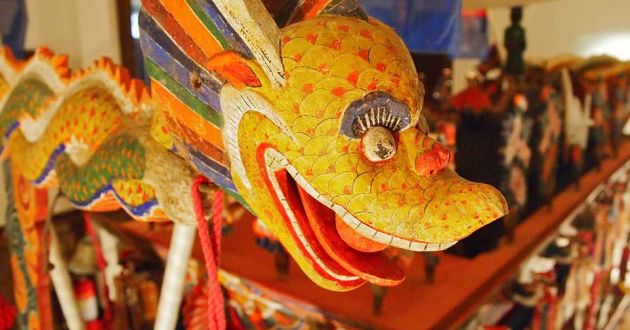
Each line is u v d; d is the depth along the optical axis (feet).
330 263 2.10
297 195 2.12
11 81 4.09
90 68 3.30
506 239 5.30
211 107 2.13
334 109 1.85
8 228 4.33
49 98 3.52
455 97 5.66
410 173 1.95
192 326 4.91
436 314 3.76
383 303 3.93
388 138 1.87
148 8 2.17
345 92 1.84
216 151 2.21
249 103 1.99
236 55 1.90
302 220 2.10
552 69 7.47
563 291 6.51
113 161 2.73
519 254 5.02
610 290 9.39
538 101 5.86
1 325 5.85
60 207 6.27
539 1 6.62
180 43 2.12
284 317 4.31
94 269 5.23
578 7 11.88
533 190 6.11
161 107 2.31
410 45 4.98
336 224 2.12
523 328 5.56
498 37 11.32
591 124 8.01
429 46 5.02
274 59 1.87
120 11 6.13
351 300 4.00
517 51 6.92
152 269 5.39
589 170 8.14
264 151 2.02
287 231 2.12
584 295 7.55
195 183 2.44
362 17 2.07
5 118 3.91
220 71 1.96
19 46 5.95
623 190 9.41
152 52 2.23
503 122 4.99
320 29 1.90
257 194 2.12
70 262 5.24
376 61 1.87
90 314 5.16
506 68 7.00
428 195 1.93
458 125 5.30
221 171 2.24
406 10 4.88
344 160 1.88
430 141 1.98
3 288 6.02
